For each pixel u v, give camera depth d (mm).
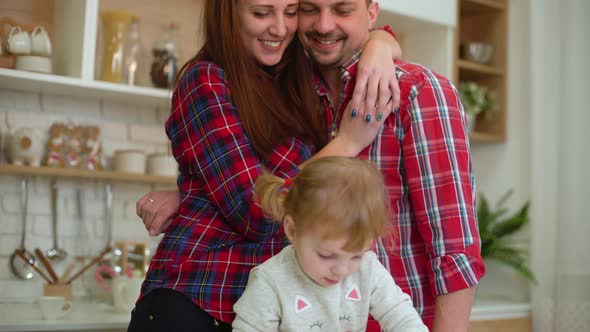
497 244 3277
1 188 2607
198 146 1381
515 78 3479
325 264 1190
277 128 1422
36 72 2414
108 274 2723
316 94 1554
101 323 2262
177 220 1428
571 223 3051
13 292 2580
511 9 3506
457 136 1417
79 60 2484
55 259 2686
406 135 1417
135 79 2682
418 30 3238
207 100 1383
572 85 3107
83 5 2467
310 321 1246
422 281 1439
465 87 3381
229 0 1436
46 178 2701
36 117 2668
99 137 2758
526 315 3170
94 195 2797
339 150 1379
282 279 1250
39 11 2676
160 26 2926
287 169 1401
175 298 1336
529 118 3400
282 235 1392
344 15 1457
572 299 3021
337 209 1168
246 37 1456
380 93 1373
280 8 1432
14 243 2623
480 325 2984
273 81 1514
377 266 1299
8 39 2416
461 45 3422
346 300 1260
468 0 3318
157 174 2775
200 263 1351
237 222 1328
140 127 2893
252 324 1239
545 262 3160
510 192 3438
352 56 1506
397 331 1239
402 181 1447
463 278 1341
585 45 3105
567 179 3074
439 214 1377
